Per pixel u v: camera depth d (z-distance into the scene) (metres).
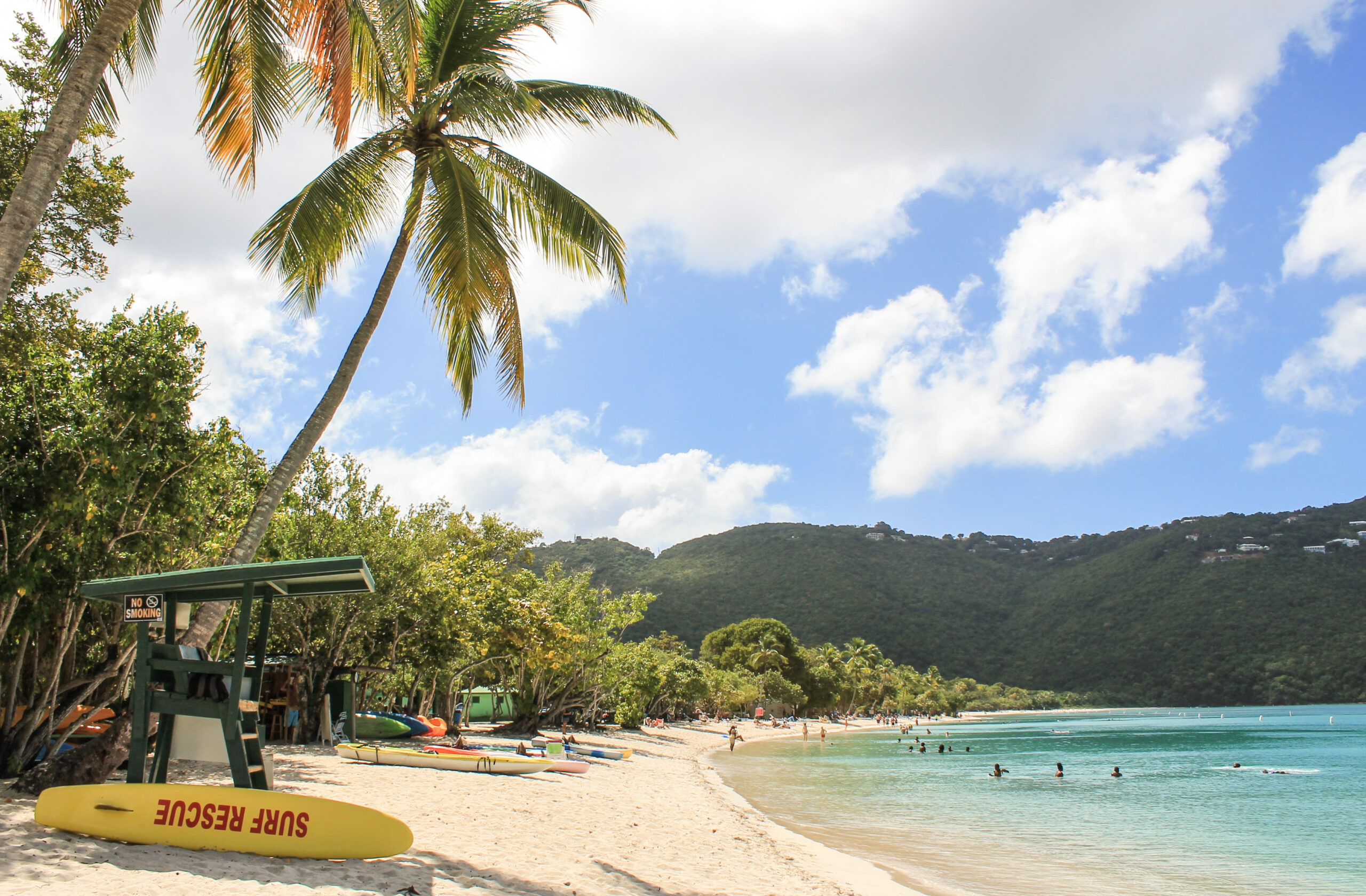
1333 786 32.94
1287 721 109.38
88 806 7.86
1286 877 15.34
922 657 189.38
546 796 17.20
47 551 11.20
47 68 12.47
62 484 11.00
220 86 10.75
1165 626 189.12
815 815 22.12
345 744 20.39
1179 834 20.52
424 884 7.89
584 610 43.22
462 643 26.83
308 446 12.04
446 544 29.78
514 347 13.66
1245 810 25.34
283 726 23.75
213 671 8.00
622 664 49.78
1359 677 157.25
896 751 54.72
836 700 120.88
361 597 22.53
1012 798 28.09
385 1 10.71
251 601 8.00
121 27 8.97
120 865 7.02
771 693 105.50
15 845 7.26
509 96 12.10
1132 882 14.52
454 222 12.95
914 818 22.25
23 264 13.69
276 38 10.83
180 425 12.23
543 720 46.50
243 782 7.93
